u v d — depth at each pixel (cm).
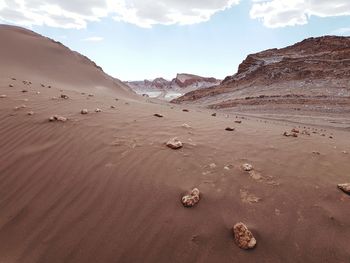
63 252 291
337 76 3039
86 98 980
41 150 466
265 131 647
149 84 15962
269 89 3241
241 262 268
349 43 3922
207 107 2906
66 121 585
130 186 368
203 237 294
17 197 369
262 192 355
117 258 281
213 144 501
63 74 3102
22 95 859
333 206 331
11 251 297
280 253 276
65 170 409
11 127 557
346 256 270
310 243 284
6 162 439
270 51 4928
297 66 3666
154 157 433
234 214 320
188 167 409
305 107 2275
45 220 330
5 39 3250
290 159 452
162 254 281
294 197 346
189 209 327
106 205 342
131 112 729
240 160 439
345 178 394
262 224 307
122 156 438
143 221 316
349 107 2138
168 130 566
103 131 536
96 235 305
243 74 4419
